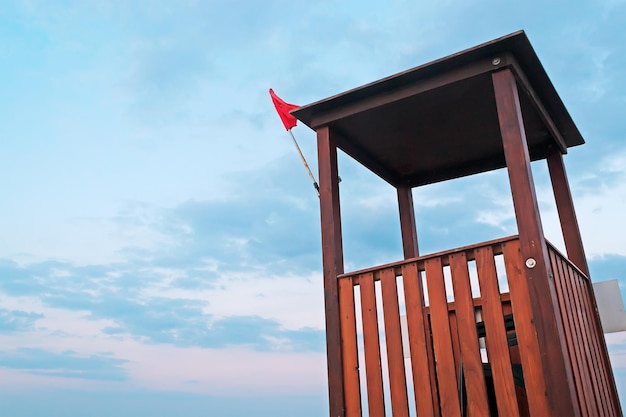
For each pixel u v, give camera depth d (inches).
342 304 183.3
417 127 215.5
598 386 178.9
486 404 149.1
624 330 213.8
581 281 205.8
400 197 263.1
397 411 162.7
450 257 165.9
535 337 146.2
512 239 156.3
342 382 175.2
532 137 227.1
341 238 195.5
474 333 155.9
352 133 217.3
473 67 175.0
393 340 169.5
